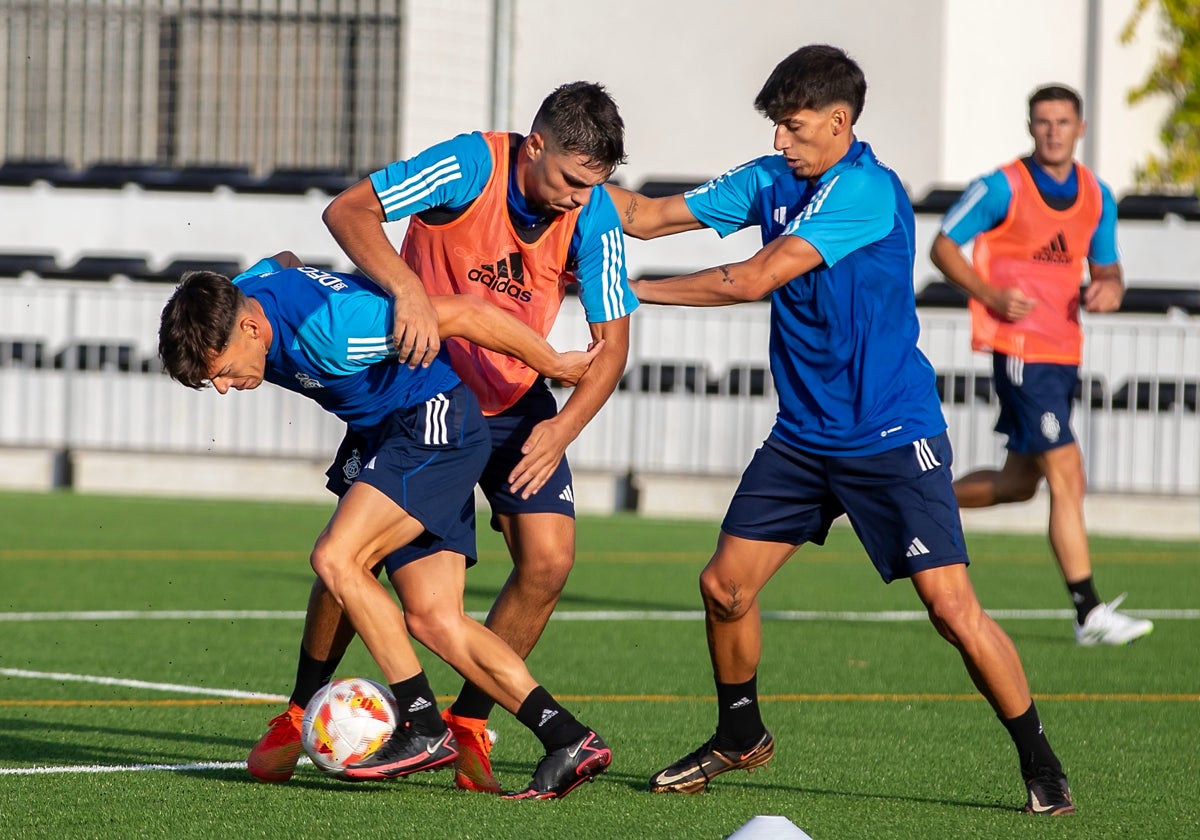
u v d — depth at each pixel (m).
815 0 67.62
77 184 60.78
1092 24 72.00
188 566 36.66
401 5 65.75
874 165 15.51
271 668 23.33
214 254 60.59
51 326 56.50
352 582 14.62
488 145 15.81
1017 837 13.88
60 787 15.22
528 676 15.13
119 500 52.59
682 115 69.31
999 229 26.56
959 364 52.06
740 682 15.80
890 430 15.11
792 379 15.58
